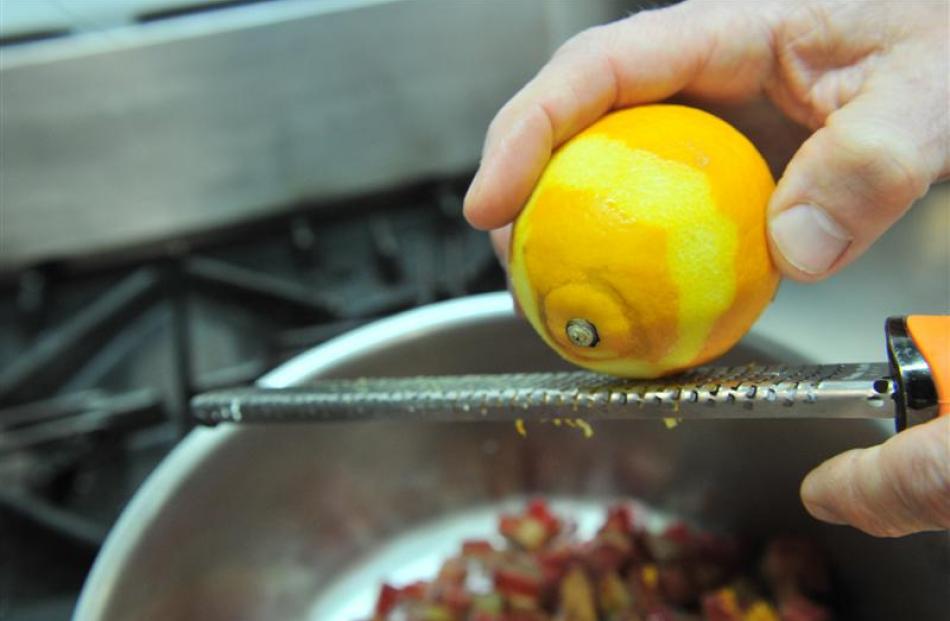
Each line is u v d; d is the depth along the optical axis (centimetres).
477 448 51
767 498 47
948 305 51
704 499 49
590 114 32
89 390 59
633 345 28
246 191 72
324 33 70
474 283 62
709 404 29
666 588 47
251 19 69
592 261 28
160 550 43
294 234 69
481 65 73
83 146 70
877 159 29
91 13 69
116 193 71
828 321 51
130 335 62
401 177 73
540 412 32
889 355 27
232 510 46
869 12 34
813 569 45
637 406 30
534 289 29
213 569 46
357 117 73
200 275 64
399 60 71
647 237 27
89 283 69
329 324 61
